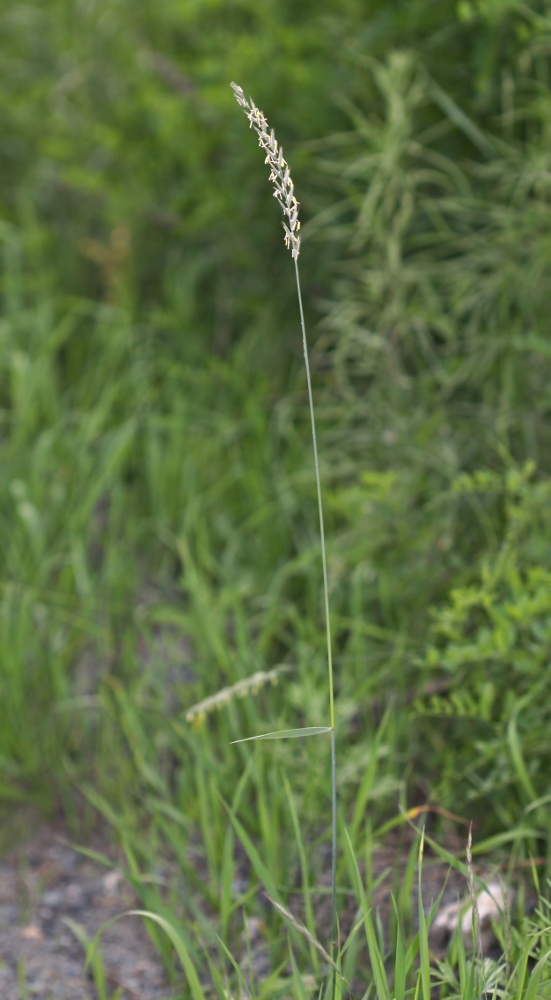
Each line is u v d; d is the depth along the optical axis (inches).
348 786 88.1
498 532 102.4
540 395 105.8
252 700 93.5
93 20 159.2
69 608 111.4
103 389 139.1
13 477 123.8
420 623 100.0
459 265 114.2
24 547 118.9
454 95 119.3
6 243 154.2
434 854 85.4
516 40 112.1
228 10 142.1
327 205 130.0
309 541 116.2
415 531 105.4
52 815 98.8
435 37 116.6
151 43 152.1
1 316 155.6
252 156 132.9
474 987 63.9
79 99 160.4
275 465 124.2
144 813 95.3
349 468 114.7
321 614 107.7
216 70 133.0
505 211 109.5
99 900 88.9
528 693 83.9
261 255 140.4
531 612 82.4
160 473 125.3
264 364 138.1
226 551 119.4
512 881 79.4
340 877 80.4
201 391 136.6
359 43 122.6
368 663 100.7
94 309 150.6
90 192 154.7
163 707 100.0
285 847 83.7
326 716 90.2
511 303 111.6
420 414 110.4
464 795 87.5
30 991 78.7
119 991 74.7
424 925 60.9
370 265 121.3
